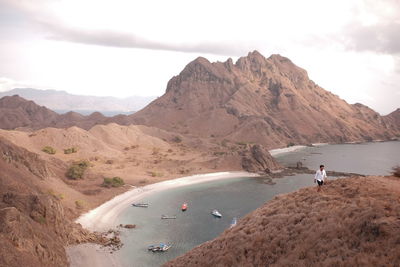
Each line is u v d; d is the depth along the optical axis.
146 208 99.62
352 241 18.61
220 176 152.75
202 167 165.25
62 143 168.38
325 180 30.92
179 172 154.00
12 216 51.47
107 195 108.06
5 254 43.31
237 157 174.38
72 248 63.19
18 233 49.50
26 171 91.62
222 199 113.31
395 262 15.34
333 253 18.27
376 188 24.77
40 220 62.62
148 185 127.81
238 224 31.22
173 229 81.75
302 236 21.67
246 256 23.34
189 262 28.75
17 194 66.38
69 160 148.50
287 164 197.75
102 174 130.88
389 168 186.62
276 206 29.84
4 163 84.50
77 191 104.81
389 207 20.41
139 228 81.50
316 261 18.41
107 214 91.00
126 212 94.44
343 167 190.00
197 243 72.50
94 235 72.94
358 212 21.11
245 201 111.19
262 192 124.81
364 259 16.36
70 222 72.31
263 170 166.75
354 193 25.14
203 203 107.56
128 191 116.88
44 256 50.31
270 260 21.17
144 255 64.81
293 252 20.39
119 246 68.62
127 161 166.88
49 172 103.56
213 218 91.81
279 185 137.88
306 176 158.38
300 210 25.91
